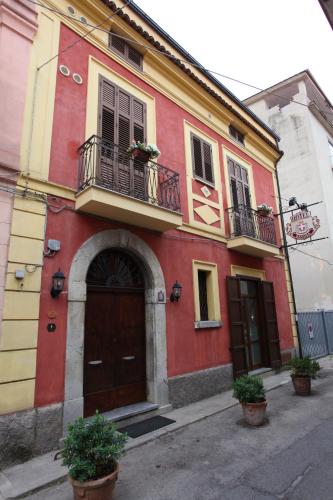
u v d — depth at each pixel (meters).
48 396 4.25
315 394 6.75
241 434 4.64
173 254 6.66
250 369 8.38
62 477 3.55
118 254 5.98
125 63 6.67
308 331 11.41
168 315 6.23
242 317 8.07
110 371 5.37
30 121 4.82
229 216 8.46
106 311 5.52
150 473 3.63
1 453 3.70
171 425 4.98
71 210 5.06
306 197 15.20
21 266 4.30
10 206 4.36
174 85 7.84
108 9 6.32
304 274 14.93
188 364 6.37
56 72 5.37
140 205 5.41
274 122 16.92
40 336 4.33
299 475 3.43
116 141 6.06
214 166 8.48
